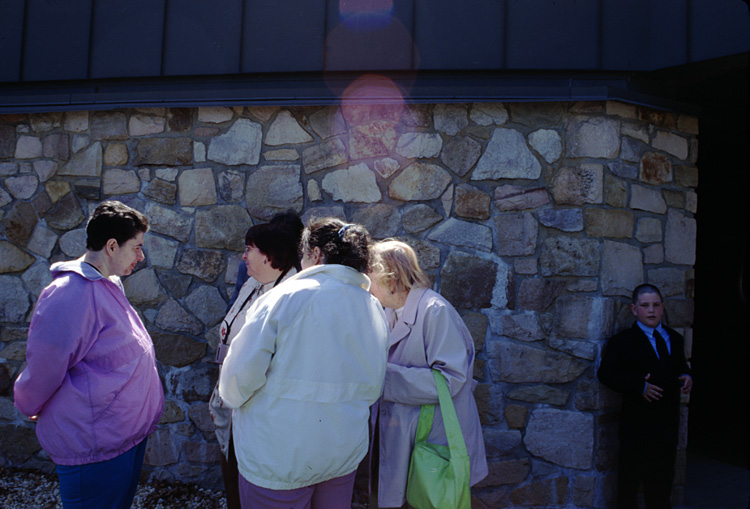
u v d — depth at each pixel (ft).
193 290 10.32
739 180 14.62
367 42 10.19
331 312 5.36
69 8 10.93
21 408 5.73
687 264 10.30
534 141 9.77
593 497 9.39
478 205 9.84
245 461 5.35
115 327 6.01
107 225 6.14
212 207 10.37
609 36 9.94
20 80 10.99
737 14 9.04
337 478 5.65
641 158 9.89
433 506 6.24
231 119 10.37
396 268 7.23
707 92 12.78
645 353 8.97
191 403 10.24
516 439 9.61
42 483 10.16
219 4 10.53
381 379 5.76
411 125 10.03
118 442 5.94
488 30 10.03
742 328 14.96
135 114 10.57
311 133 10.23
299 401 5.20
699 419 14.70
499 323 9.73
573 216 9.59
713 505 10.03
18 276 10.80
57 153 10.76
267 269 7.34
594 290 9.53
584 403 9.45
